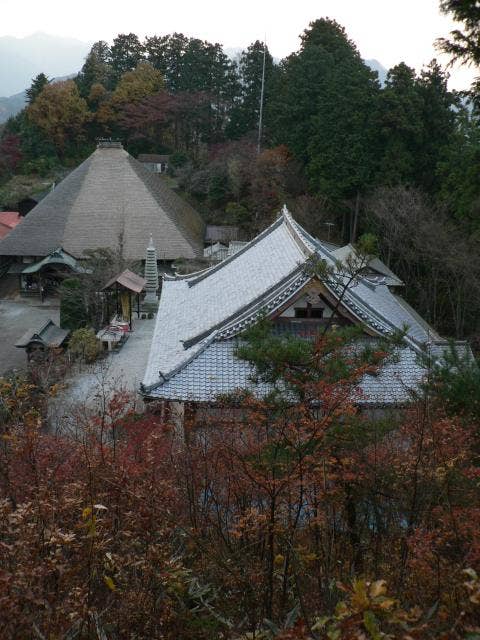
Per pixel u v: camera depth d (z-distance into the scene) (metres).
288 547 5.93
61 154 74.44
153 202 48.97
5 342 33.94
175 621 5.24
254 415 7.39
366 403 13.90
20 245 45.72
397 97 38.06
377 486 7.45
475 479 7.02
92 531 4.95
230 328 16.19
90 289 33.34
